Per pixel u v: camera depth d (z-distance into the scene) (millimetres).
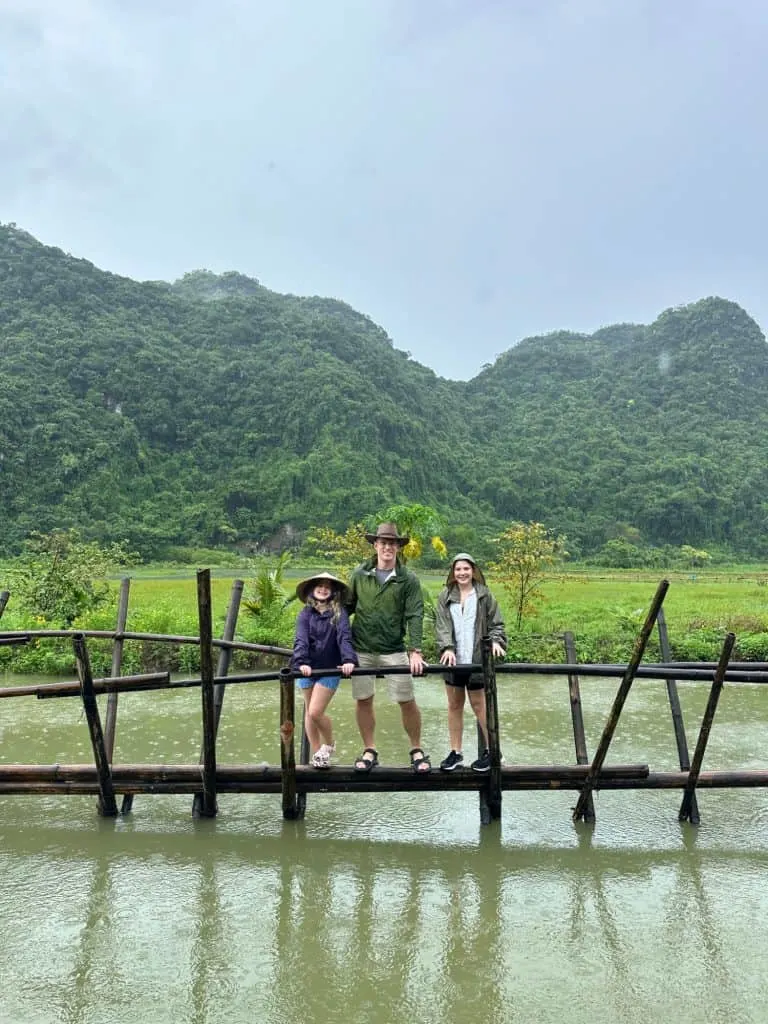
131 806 5281
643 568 65000
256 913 3732
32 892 3971
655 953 3363
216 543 75812
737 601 23031
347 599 4969
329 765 4844
